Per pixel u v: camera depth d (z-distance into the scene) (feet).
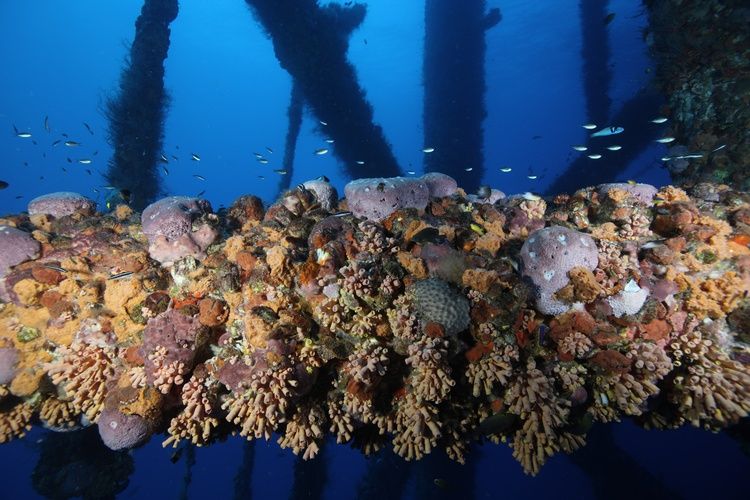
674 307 11.71
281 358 10.89
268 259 11.53
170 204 13.60
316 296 11.82
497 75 134.10
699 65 21.47
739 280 11.48
